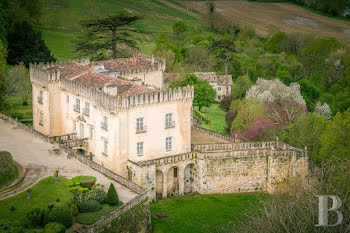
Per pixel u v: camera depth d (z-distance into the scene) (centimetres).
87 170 9150
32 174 8794
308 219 7506
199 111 16725
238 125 13350
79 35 19212
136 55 13275
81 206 7644
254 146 11000
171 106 10056
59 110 11088
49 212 7119
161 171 9900
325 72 19825
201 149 10675
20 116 13300
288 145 10912
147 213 8431
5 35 17025
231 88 18288
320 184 8662
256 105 13662
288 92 14912
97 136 9981
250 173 10462
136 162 9794
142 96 9556
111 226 7444
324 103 15475
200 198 10100
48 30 19788
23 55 17075
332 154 10612
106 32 16088
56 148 10044
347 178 8531
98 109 9812
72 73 11012
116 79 10525
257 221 7925
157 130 9975
